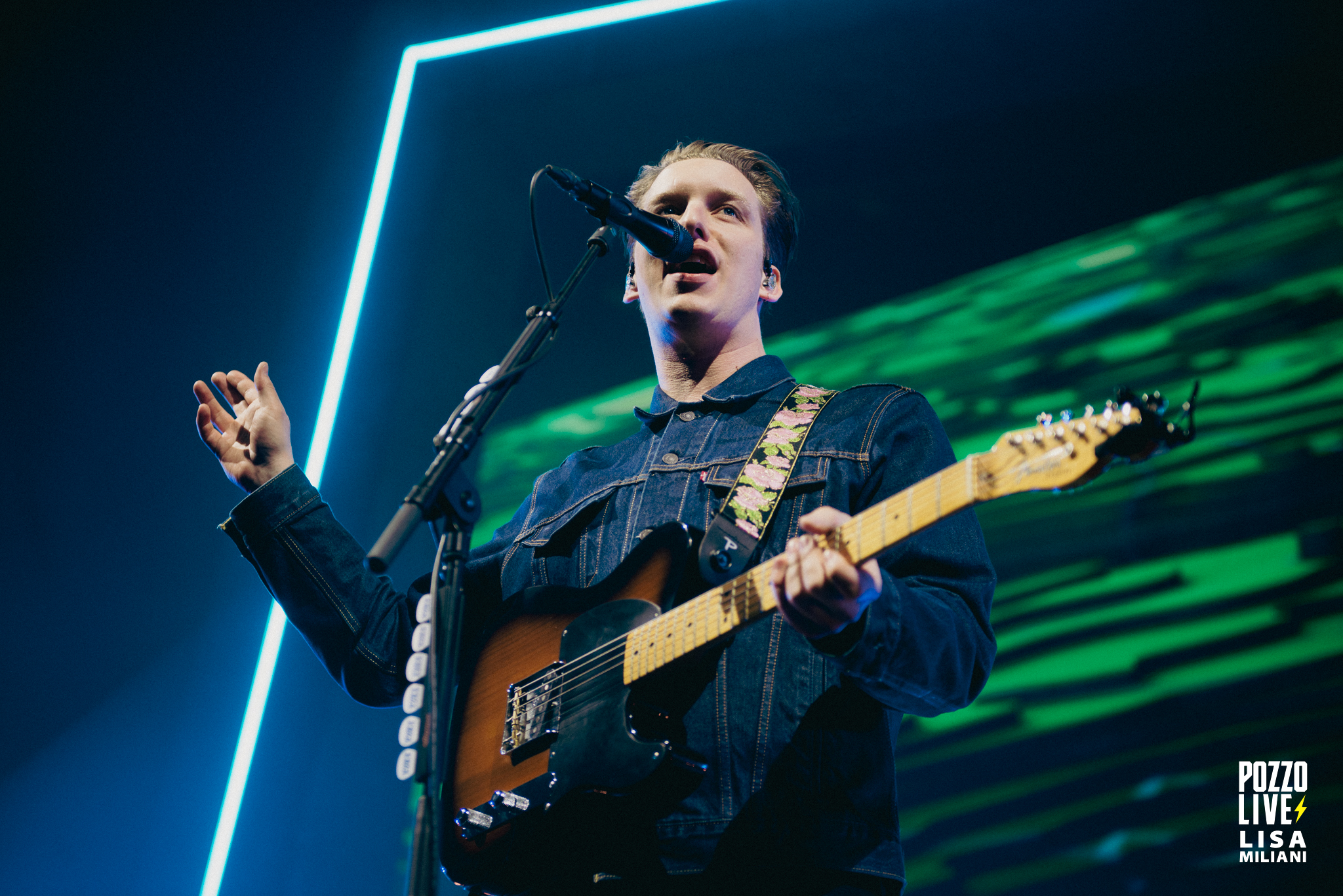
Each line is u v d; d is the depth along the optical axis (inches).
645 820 50.9
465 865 56.5
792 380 67.1
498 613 63.6
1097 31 142.9
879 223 154.3
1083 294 137.8
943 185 154.1
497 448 154.8
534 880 54.2
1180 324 130.4
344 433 151.6
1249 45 139.8
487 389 59.6
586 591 59.4
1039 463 42.6
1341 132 134.6
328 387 152.3
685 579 54.9
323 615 67.1
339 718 139.3
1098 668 115.0
